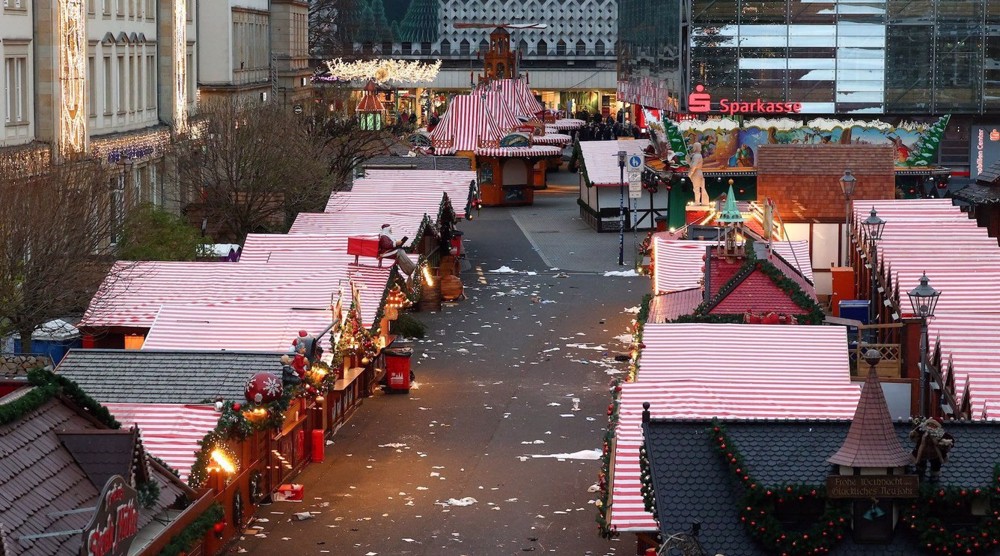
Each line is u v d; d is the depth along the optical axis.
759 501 29.80
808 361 43.31
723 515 30.25
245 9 135.12
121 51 98.50
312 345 46.22
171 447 38.88
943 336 42.88
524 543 41.47
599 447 51.66
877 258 58.25
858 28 132.88
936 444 29.86
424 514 44.12
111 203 63.22
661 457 31.17
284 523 43.22
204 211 88.00
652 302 56.47
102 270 59.84
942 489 29.81
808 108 134.50
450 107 133.00
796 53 133.88
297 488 45.69
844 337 44.94
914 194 100.88
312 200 91.12
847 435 30.36
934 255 55.66
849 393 40.91
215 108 94.62
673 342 44.69
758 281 50.53
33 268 54.78
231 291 57.66
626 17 179.38
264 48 146.38
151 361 43.50
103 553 28.94
